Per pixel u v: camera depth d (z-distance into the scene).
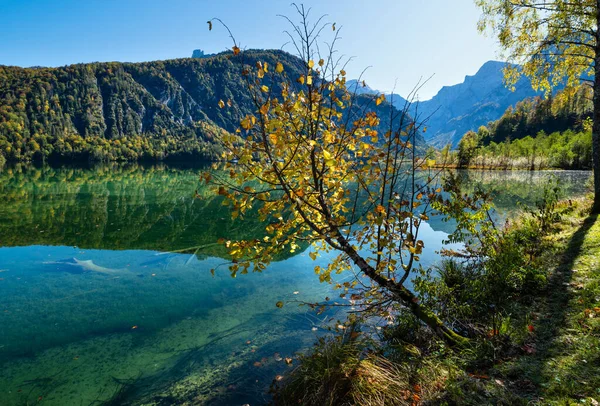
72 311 6.59
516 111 113.56
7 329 5.86
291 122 3.27
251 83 3.16
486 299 4.74
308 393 3.39
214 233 14.05
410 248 3.62
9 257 10.38
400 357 3.95
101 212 19.09
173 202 23.94
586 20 8.73
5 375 4.53
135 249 11.40
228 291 7.47
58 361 4.87
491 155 61.03
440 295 4.85
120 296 7.34
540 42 9.23
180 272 8.95
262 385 3.96
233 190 3.42
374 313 4.98
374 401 3.04
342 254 4.43
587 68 9.77
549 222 6.36
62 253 10.85
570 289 4.34
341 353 3.77
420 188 3.80
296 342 4.94
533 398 2.56
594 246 5.57
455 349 3.76
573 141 52.22
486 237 5.21
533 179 31.70
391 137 3.61
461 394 2.79
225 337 5.38
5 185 33.59
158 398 3.93
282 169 3.26
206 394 3.89
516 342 3.47
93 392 4.12
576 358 2.90
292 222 3.72
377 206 3.48
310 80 3.30
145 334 5.65
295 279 8.00
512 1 8.85
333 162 3.09
